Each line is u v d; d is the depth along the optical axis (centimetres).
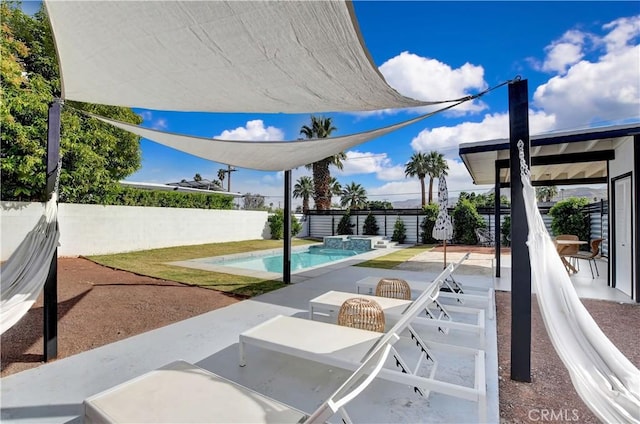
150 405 210
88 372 336
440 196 751
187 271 912
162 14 219
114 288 705
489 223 1900
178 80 311
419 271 943
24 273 297
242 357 346
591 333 250
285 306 576
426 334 449
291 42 240
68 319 502
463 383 316
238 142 471
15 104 907
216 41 246
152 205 1491
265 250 1523
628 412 206
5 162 920
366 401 287
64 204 1132
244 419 198
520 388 313
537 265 280
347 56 248
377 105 359
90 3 213
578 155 743
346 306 404
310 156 555
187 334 440
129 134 1314
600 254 1189
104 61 281
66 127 1071
